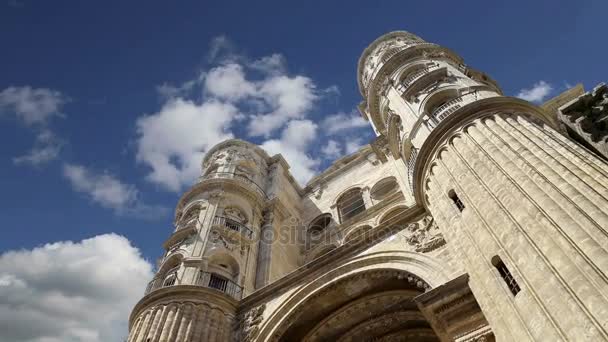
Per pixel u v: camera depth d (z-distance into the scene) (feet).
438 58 98.53
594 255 32.73
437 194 60.54
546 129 53.52
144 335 67.62
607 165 40.24
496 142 52.75
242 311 74.79
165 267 86.07
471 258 49.08
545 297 35.42
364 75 125.80
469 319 48.29
